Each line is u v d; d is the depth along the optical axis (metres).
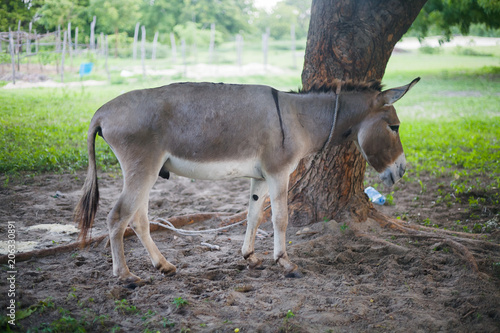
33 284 4.14
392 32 5.82
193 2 39.72
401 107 17.70
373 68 5.78
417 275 4.58
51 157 8.88
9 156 8.82
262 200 4.72
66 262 4.79
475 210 6.85
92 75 22.36
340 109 4.53
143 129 4.02
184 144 4.13
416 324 3.64
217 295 4.06
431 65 29.88
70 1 33.16
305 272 4.58
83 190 4.20
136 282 4.22
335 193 5.88
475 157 9.84
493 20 19.44
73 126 12.16
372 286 4.30
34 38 23.27
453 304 3.98
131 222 4.41
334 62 5.68
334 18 5.70
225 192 8.12
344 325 3.65
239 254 5.14
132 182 4.04
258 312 3.80
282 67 27.56
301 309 3.87
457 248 5.02
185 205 7.21
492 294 4.08
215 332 3.48
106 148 10.10
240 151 4.23
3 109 13.88
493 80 23.67
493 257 5.00
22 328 3.42
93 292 4.07
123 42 33.34
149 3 38.09
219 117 4.14
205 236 5.81
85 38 31.92
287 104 4.40
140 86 20.23
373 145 4.59
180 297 3.88
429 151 10.89
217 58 30.64
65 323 3.46
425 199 7.50
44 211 6.37
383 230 5.84
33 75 21.08
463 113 16.23
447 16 19.31
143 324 3.55
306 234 5.64
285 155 4.31
